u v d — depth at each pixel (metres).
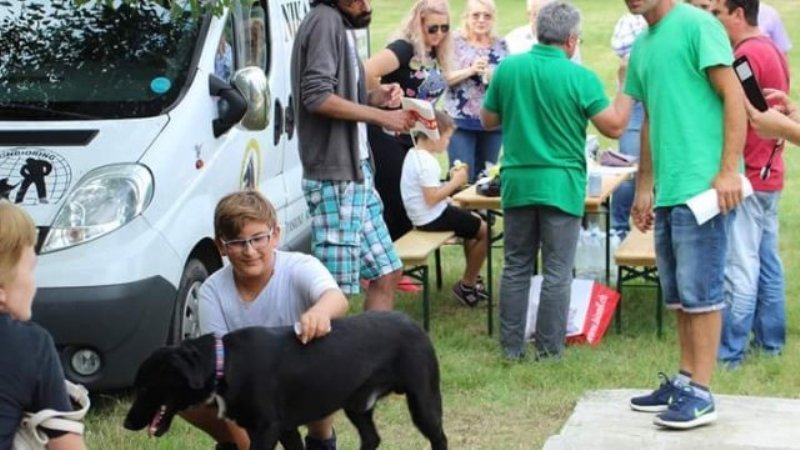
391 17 32.66
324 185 8.24
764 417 7.29
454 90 11.89
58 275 7.32
